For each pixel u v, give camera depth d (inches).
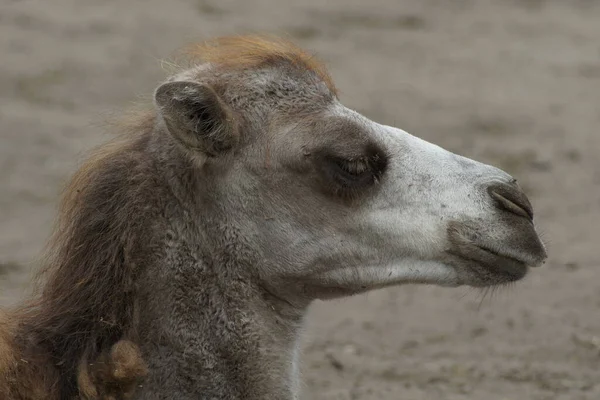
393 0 2711.6
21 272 1254.9
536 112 1991.9
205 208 669.3
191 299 663.1
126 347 638.5
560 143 1817.2
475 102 2036.2
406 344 1116.5
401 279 693.3
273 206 677.9
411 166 695.1
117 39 2277.3
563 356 1078.4
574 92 2127.2
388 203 688.4
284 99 691.4
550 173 1673.2
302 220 681.0
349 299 1246.9
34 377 637.3
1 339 633.0
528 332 1134.4
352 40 2394.2
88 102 1939.0
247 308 673.6
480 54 2356.1
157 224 663.1
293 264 679.7
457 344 1114.1
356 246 687.7
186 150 661.3
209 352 664.4
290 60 703.1
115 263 655.8
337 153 679.7
